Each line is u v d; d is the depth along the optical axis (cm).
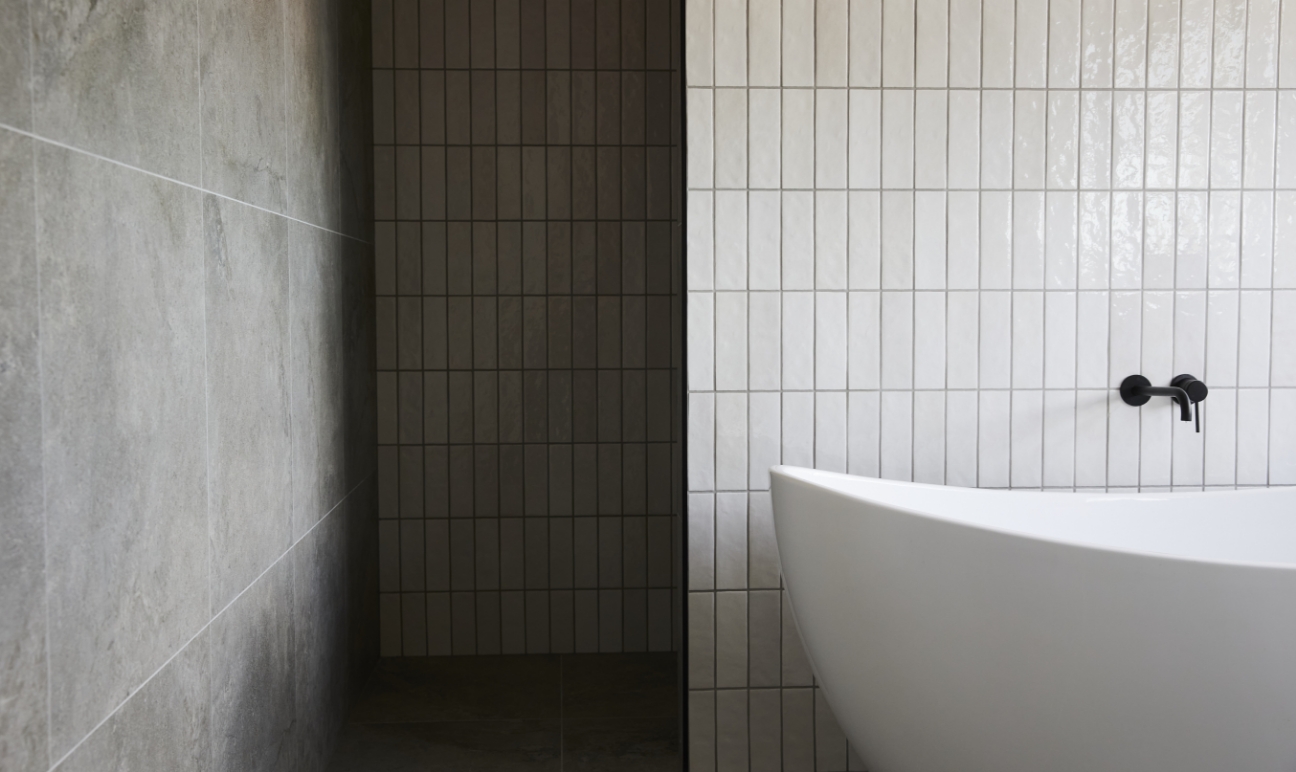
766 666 216
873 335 212
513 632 305
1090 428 216
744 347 211
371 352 291
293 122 205
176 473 141
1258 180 214
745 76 207
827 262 211
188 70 146
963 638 155
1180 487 218
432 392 300
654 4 296
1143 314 215
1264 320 216
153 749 133
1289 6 212
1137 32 211
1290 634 138
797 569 176
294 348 205
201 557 151
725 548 214
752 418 212
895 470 214
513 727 254
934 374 213
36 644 103
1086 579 145
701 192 209
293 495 204
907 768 170
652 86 297
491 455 302
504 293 299
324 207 233
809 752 218
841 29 208
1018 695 153
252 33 177
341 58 252
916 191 211
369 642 287
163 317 137
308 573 216
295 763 204
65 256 110
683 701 217
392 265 296
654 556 306
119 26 123
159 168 135
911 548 157
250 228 176
